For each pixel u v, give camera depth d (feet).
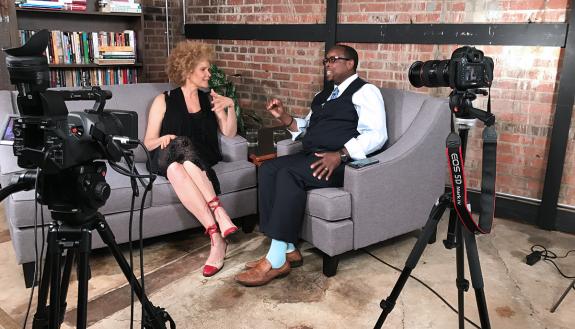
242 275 7.44
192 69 8.80
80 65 12.98
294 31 12.57
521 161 10.01
